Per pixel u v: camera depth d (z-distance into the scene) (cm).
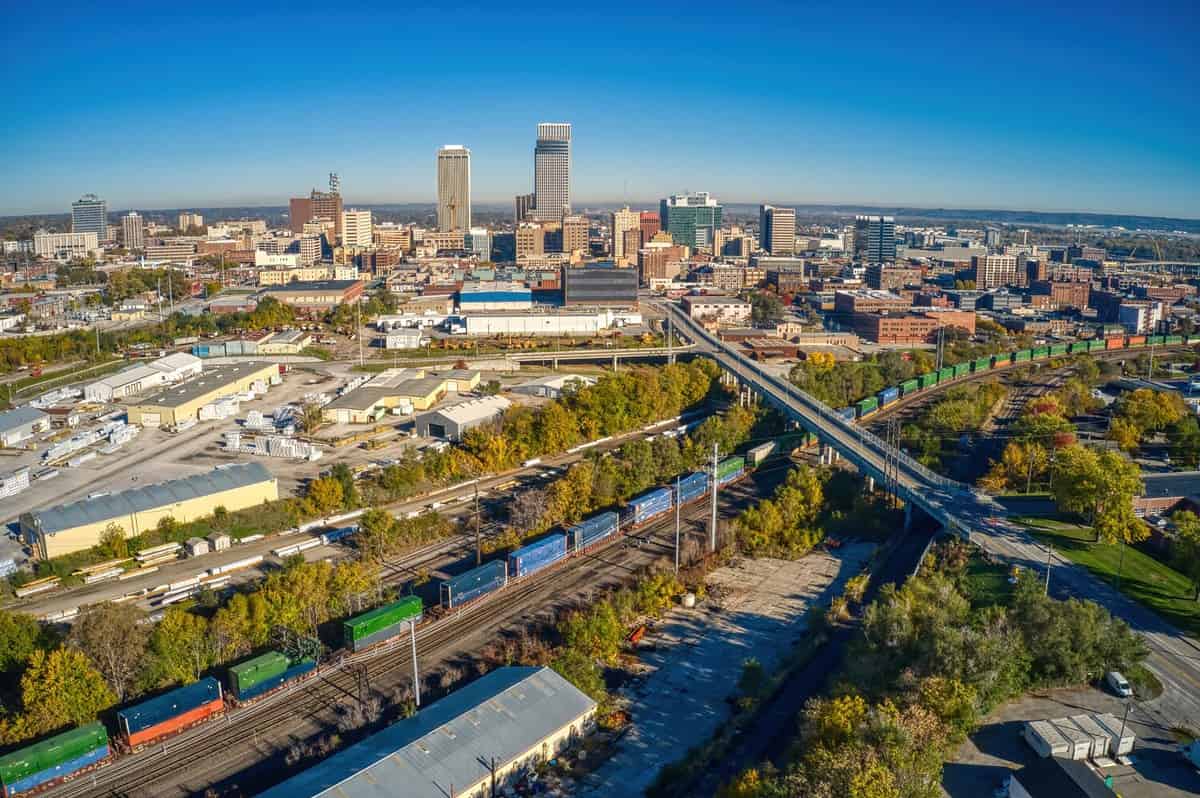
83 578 17850
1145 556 18175
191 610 16175
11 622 14188
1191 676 13550
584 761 12438
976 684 12194
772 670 15012
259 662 13912
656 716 13650
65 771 11912
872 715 11081
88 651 13512
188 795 11650
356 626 14975
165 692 13725
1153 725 12144
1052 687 13088
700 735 13162
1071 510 19475
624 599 16662
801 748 11450
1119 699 12788
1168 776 11044
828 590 18275
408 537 19962
